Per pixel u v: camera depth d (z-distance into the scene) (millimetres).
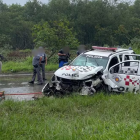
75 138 5172
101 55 10453
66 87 9211
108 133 5352
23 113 7078
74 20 57812
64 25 21047
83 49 14906
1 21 59281
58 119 6688
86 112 7371
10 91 11211
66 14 59031
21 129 5719
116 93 9703
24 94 10367
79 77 9148
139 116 6969
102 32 54906
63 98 8758
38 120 6512
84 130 5645
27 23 57938
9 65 18766
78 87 9195
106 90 9523
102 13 56688
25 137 5367
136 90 9555
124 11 58312
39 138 5324
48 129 5664
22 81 13789
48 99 8422
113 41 53062
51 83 9461
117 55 10602
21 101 8336
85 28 58000
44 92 9445
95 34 56562
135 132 5516
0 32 58562
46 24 20297
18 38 58969
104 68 9891
